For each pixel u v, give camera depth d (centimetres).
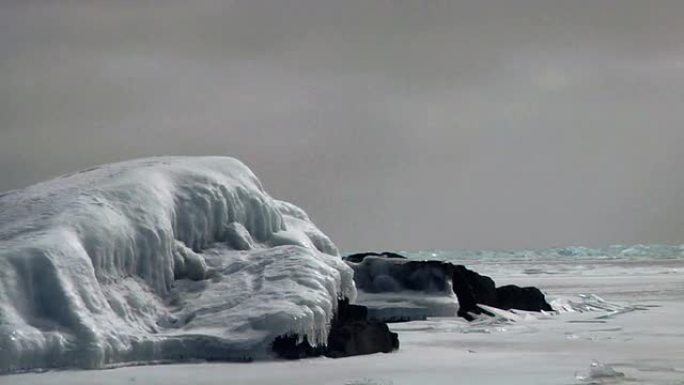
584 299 4916
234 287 2736
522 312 4294
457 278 4291
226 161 3189
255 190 3117
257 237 3070
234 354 2534
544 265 14388
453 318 4022
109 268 2605
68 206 2677
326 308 2700
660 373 2489
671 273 11062
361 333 2841
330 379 2330
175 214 2870
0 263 2394
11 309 2348
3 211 2722
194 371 2381
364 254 4578
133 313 2583
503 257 19662
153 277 2720
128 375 2303
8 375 2256
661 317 4284
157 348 2494
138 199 2789
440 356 2814
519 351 2978
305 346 2617
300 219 3309
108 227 2636
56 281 2417
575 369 2553
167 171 2989
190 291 2753
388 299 4103
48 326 2367
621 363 2689
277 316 2588
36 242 2477
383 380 2334
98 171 3008
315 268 2803
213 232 2961
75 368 2348
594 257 19325
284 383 2259
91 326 2391
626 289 7119
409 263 4212
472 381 2341
